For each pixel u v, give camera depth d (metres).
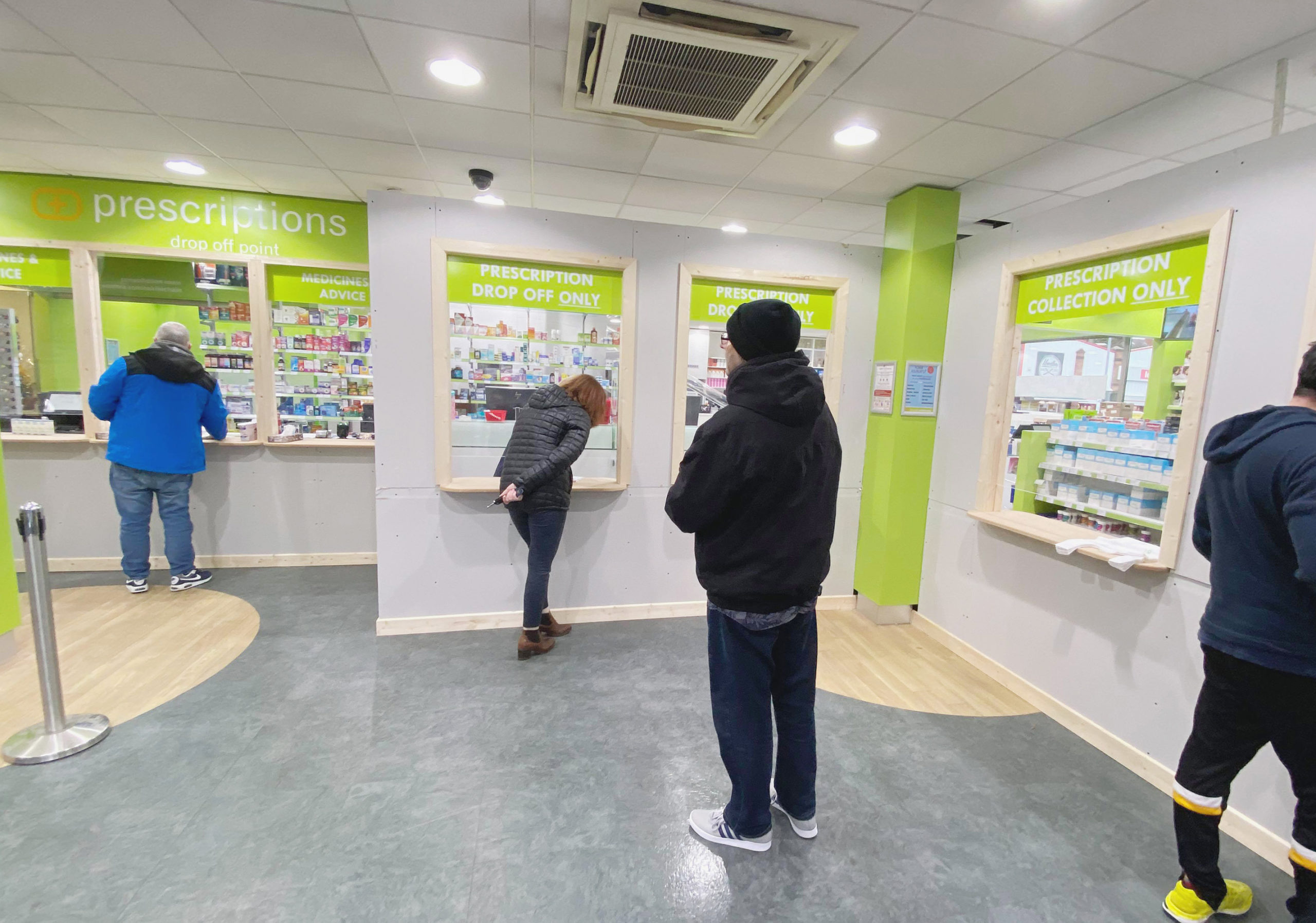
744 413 1.44
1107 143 2.65
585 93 2.30
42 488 3.85
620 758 2.17
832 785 2.08
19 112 2.66
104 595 3.56
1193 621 2.01
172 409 3.48
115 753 2.10
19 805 1.83
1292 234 1.75
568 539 3.37
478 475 3.22
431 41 2.04
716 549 1.54
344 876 1.61
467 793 1.96
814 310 3.46
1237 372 1.90
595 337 3.28
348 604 3.56
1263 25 1.76
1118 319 3.41
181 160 3.27
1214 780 1.45
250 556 4.21
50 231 3.67
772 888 1.63
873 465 3.55
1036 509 2.96
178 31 2.01
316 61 2.19
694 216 4.05
